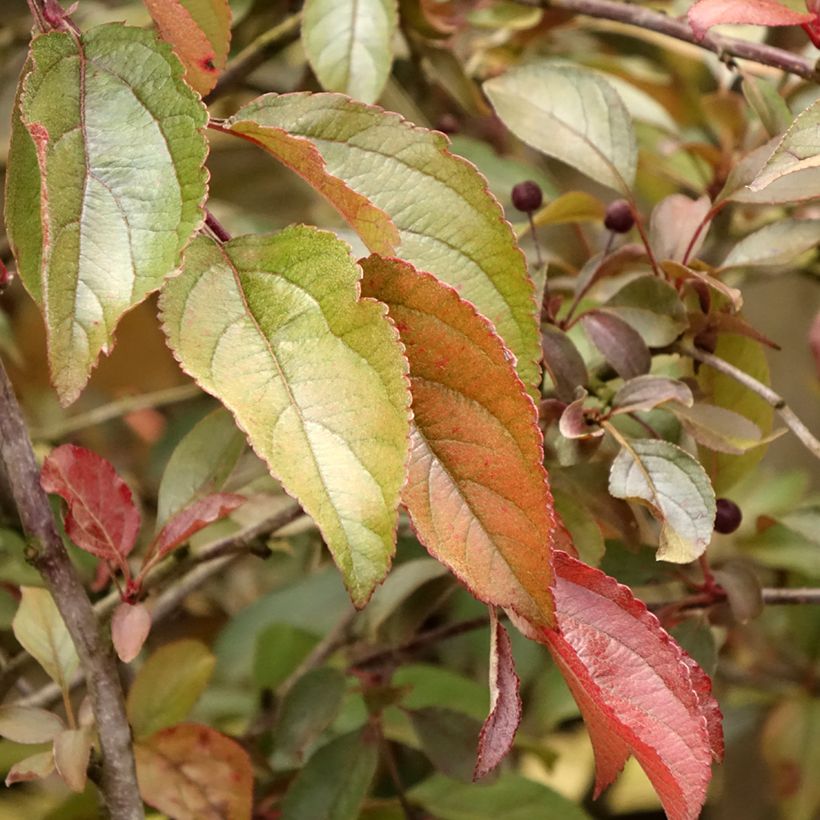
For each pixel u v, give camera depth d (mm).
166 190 575
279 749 775
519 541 598
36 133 568
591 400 732
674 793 600
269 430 577
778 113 733
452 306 595
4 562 776
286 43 849
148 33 587
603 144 738
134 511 673
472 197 626
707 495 660
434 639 809
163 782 705
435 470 602
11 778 657
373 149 627
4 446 646
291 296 586
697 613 738
